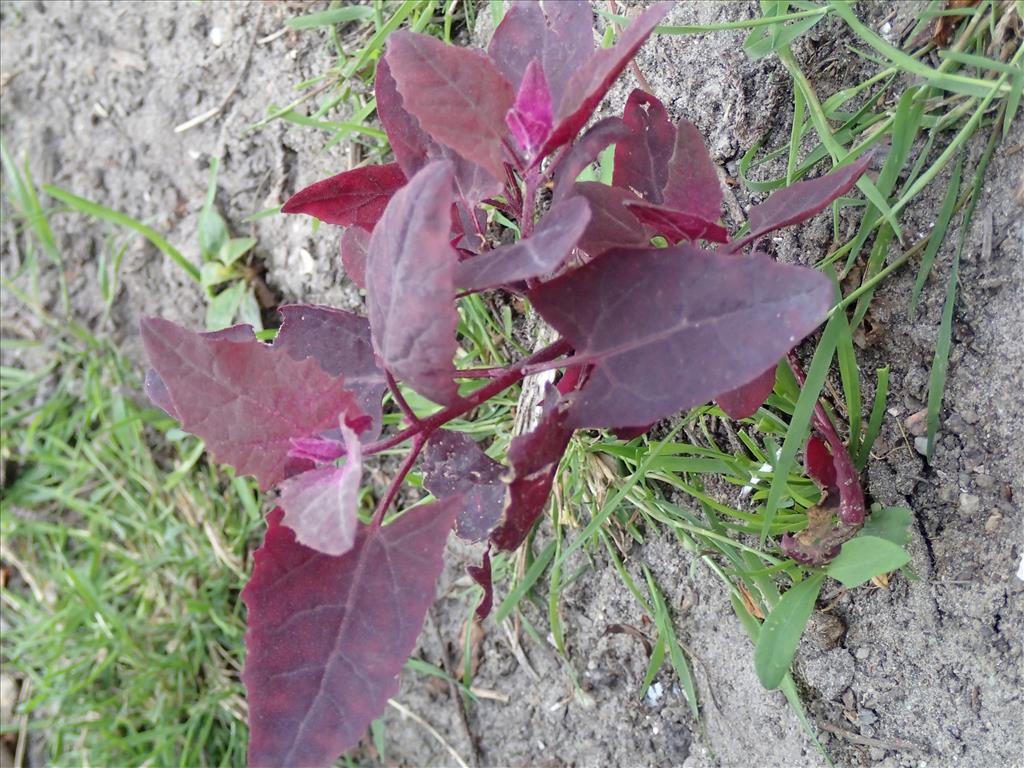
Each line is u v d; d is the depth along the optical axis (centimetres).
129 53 60
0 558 66
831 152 33
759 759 39
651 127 30
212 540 58
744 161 37
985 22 32
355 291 51
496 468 29
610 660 44
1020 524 31
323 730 24
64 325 65
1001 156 31
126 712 58
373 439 30
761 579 36
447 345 21
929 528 33
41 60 64
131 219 56
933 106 33
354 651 24
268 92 54
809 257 35
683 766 42
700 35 39
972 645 32
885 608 34
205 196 58
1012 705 31
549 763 46
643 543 42
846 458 31
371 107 46
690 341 23
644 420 23
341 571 25
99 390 63
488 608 30
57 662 62
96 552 62
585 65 24
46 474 66
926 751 34
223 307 55
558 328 24
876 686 35
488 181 28
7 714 63
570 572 45
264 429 24
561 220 23
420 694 51
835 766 36
